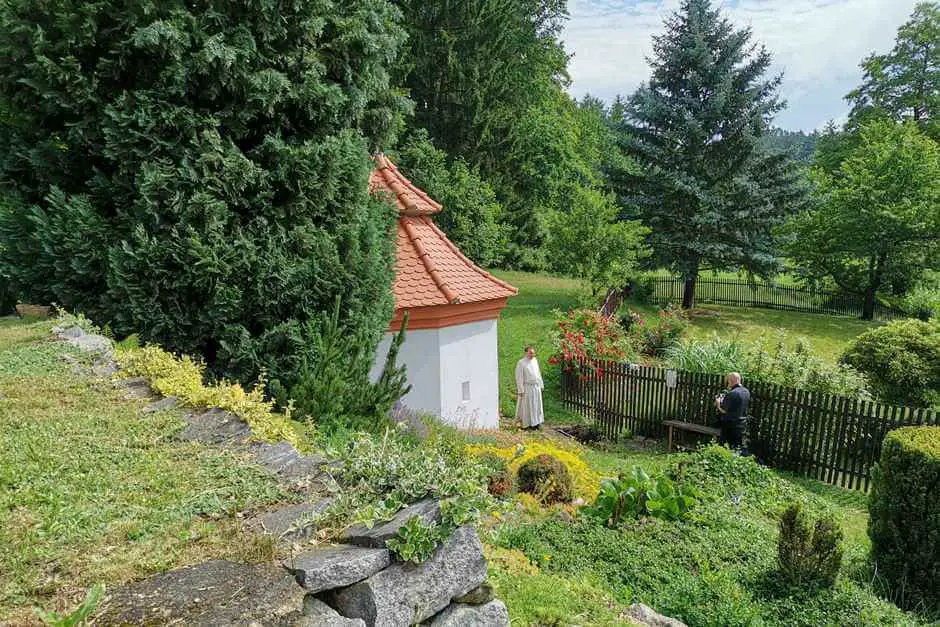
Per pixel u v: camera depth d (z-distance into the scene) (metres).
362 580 2.53
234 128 6.32
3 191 6.78
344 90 7.33
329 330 6.40
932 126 29.88
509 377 15.29
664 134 24.44
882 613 4.95
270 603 2.23
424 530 2.73
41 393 4.64
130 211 6.34
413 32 25.56
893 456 6.27
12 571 2.34
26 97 6.23
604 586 5.00
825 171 34.16
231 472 3.43
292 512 2.97
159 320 6.08
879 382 13.10
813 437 10.51
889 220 24.94
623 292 26.55
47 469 3.29
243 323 6.38
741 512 7.16
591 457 10.66
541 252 32.41
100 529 2.71
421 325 10.08
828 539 5.16
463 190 24.67
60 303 6.95
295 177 6.60
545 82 34.41
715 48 24.20
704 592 4.94
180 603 2.19
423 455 3.40
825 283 29.83
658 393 12.76
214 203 5.94
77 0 5.93
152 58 5.96
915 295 26.03
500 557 4.82
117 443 3.78
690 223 24.78
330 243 6.65
